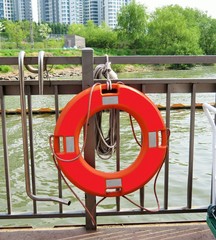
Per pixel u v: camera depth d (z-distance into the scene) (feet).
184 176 21.03
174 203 17.21
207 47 214.07
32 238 6.70
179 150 27.20
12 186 20.27
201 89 6.63
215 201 6.06
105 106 6.03
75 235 6.78
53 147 6.19
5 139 6.63
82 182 6.21
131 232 6.86
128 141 27.66
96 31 216.95
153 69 118.52
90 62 6.30
